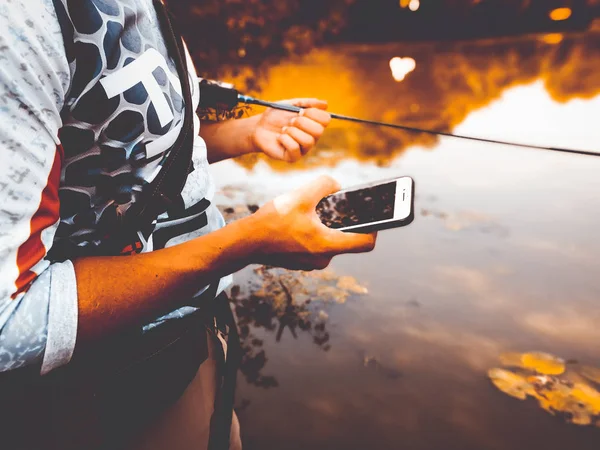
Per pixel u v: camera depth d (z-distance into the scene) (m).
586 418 1.82
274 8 7.54
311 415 1.93
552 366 2.05
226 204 3.54
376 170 4.10
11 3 0.49
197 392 1.02
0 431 0.72
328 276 2.78
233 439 1.23
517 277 2.62
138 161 0.73
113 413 0.81
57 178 0.58
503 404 1.91
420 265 2.80
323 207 1.08
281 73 7.61
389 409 1.93
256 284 2.77
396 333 2.32
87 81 0.62
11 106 0.49
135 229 0.77
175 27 0.88
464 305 2.45
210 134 1.32
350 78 7.37
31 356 0.55
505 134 4.71
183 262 0.69
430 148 4.54
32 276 0.54
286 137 1.25
